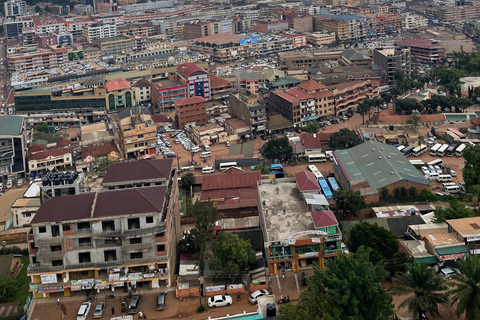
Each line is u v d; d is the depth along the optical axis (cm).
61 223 15662
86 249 15938
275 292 16038
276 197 19588
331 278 13712
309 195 18675
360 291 13212
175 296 16188
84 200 16262
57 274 16038
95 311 15225
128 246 15962
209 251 18088
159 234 16138
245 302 15838
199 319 15112
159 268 16275
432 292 13512
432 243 16500
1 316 15750
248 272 16675
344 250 17125
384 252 16675
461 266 13488
